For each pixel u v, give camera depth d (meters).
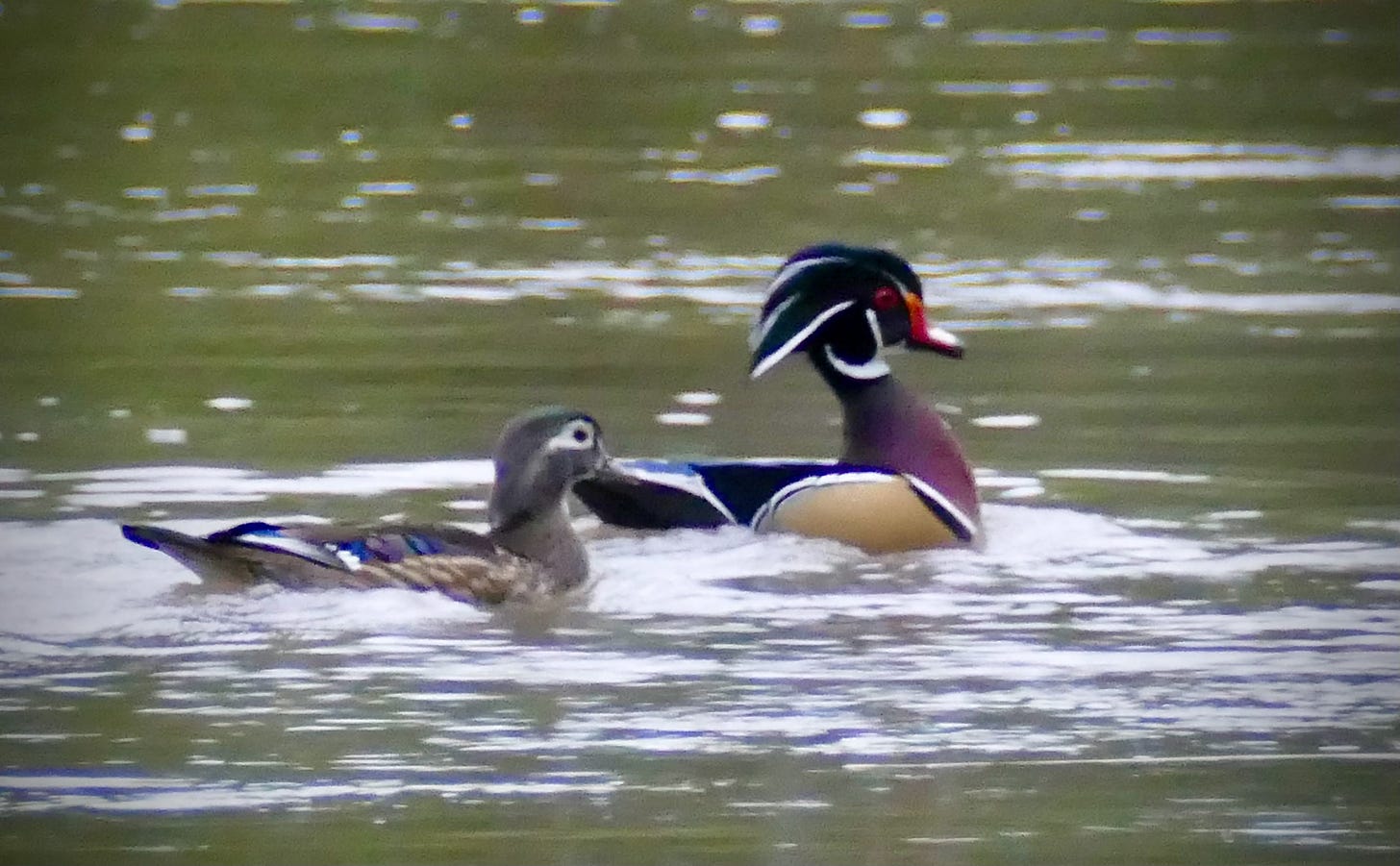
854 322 15.23
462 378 17.83
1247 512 15.11
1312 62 27.97
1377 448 16.33
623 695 12.26
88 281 20.36
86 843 10.62
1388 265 21.12
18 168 23.98
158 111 26.05
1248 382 17.89
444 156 24.75
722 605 13.66
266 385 17.55
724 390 17.73
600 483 14.56
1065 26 29.95
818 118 26.02
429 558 13.23
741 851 10.73
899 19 30.50
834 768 11.52
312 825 10.84
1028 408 17.34
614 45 29.05
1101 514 15.16
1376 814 11.12
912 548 14.56
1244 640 13.03
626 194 23.39
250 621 12.91
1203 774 11.50
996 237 21.95
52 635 12.67
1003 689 12.40
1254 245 21.72
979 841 10.88
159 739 11.63
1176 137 25.38
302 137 25.38
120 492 14.95
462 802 11.10
